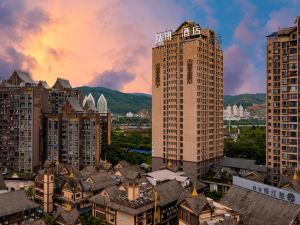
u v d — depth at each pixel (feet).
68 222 302.45
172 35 544.62
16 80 636.89
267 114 481.87
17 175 537.65
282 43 463.01
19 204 335.88
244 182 384.06
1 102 574.15
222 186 478.18
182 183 421.59
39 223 288.10
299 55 446.60
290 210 268.41
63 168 457.27
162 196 348.79
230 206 313.94
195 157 505.25
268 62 480.23
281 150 461.78
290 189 358.02
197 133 506.48
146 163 651.25
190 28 531.91
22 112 568.82
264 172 495.82
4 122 574.56
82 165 590.14
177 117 526.98
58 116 592.60
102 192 353.92
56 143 595.06
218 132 570.46
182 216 295.07
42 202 395.34
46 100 642.63
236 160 554.87
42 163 599.98
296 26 452.35
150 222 326.24
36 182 408.87
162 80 550.36
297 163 447.01
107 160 641.81
